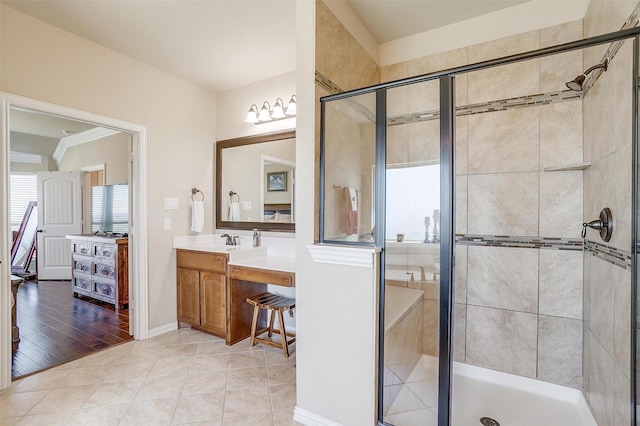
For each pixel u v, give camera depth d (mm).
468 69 1515
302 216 1826
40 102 2287
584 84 1944
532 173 2117
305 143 1825
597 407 1728
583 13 1999
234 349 2770
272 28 2428
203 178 3533
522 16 2164
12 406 1948
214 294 2979
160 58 2883
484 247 2264
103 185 5047
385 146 1729
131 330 3033
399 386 1822
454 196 1617
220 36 2537
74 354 2650
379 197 1726
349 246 1748
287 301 2801
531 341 2131
